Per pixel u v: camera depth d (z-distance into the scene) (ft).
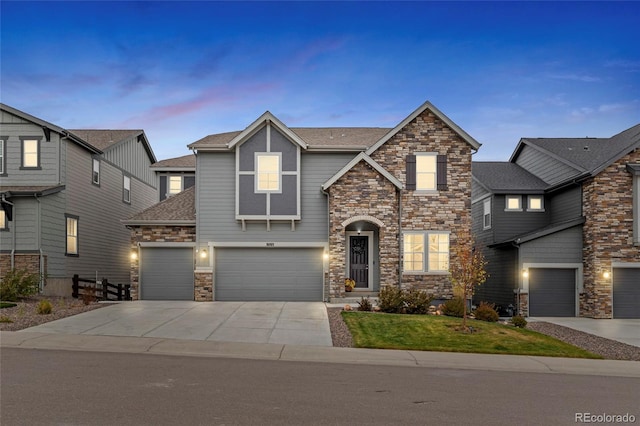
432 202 70.33
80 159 81.05
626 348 46.03
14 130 74.49
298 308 61.31
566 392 28.99
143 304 63.93
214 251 71.36
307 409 23.80
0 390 25.88
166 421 21.45
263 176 70.64
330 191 68.64
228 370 32.27
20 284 62.34
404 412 23.80
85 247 82.58
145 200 108.78
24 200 70.28
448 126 71.26
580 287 70.95
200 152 72.02
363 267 72.59
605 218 68.80
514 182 84.99
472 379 31.96
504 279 77.71
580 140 89.61
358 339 43.55
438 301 69.26
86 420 21.35
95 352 37.37
